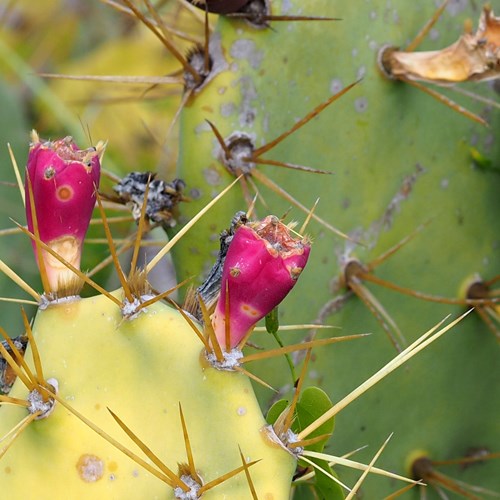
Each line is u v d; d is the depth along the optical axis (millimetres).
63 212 772
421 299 985
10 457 762
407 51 953
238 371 756
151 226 889
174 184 884
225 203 887
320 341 768
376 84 942
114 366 762
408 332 983
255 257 743
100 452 755
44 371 764
